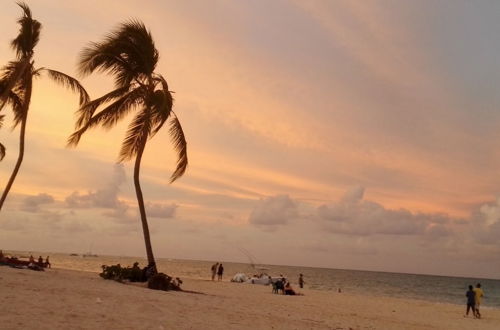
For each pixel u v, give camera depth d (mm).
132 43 20828
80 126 21062
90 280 19094
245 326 11305
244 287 33562
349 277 153875
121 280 20312
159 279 19031
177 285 20562
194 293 19969
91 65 20719
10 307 9281
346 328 13859
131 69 21312
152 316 10711
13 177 24688
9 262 24469
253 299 21562
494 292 105500
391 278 179125
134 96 21172
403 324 17625
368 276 187875
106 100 20984
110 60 21031
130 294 14789
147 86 21344
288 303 21750
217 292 24578
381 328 15234
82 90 26047
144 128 21203
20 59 24844
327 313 18547
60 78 25547
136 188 21016
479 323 21906
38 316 8734
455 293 85312
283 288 30453
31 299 10727
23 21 24547
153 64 21375
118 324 9055
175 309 12531
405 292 79750
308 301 24844
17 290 12016
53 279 16875
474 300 25094
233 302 17750
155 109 19125
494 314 28047
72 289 14023
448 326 19031
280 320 13555
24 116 25250
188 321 10750
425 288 102500
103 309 10688
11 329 7395
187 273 83938
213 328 10281
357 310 22266
